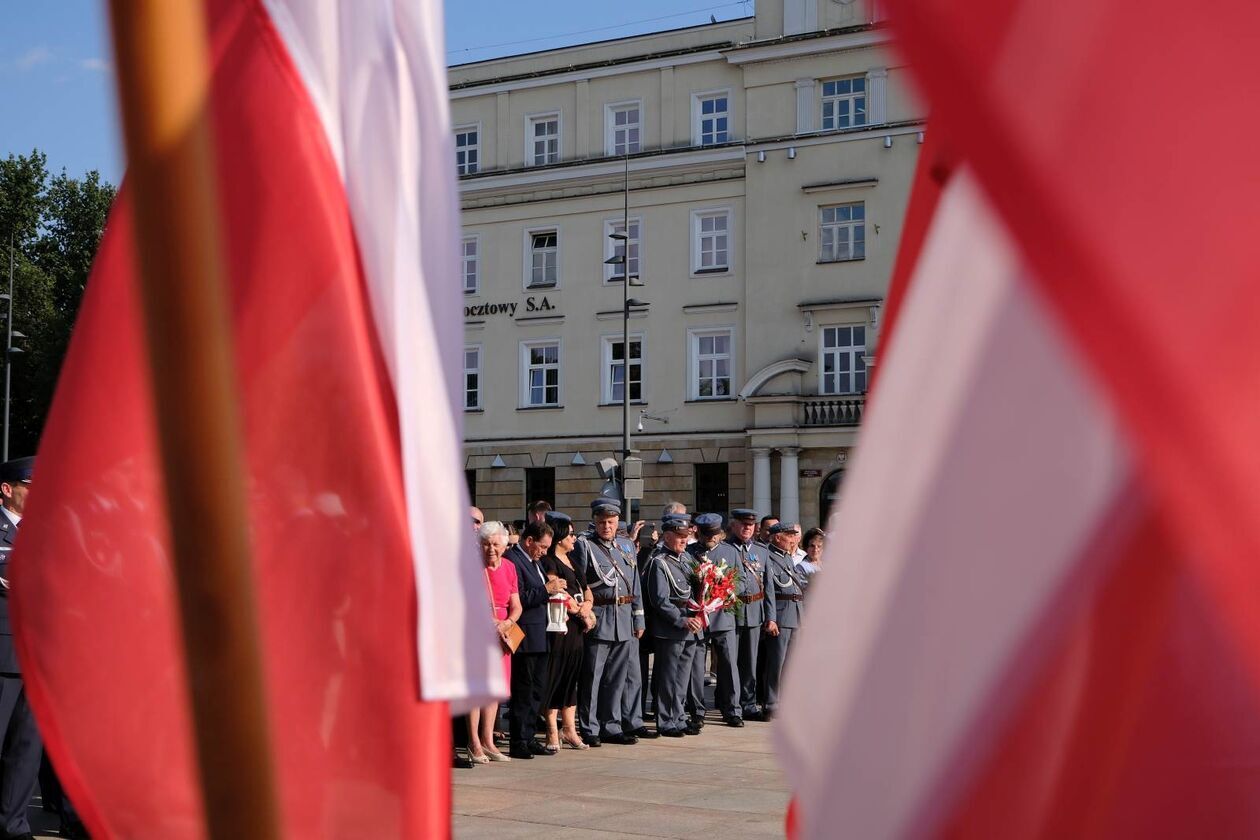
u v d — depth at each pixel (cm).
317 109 273
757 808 845
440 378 273
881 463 187
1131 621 169
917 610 182
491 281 3694
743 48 3409
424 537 265
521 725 1079
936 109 133
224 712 189
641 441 3488
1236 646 130
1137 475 166
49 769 812
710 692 1678
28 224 5134
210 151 182
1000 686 174
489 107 3747
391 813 262
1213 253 127
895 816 183
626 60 3575
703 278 3462
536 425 3619
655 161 3512
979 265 177
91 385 272
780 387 3325
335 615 266
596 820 799
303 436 269
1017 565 174
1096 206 129
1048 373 171
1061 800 173
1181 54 127
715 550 1359
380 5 276
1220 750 167
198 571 186
